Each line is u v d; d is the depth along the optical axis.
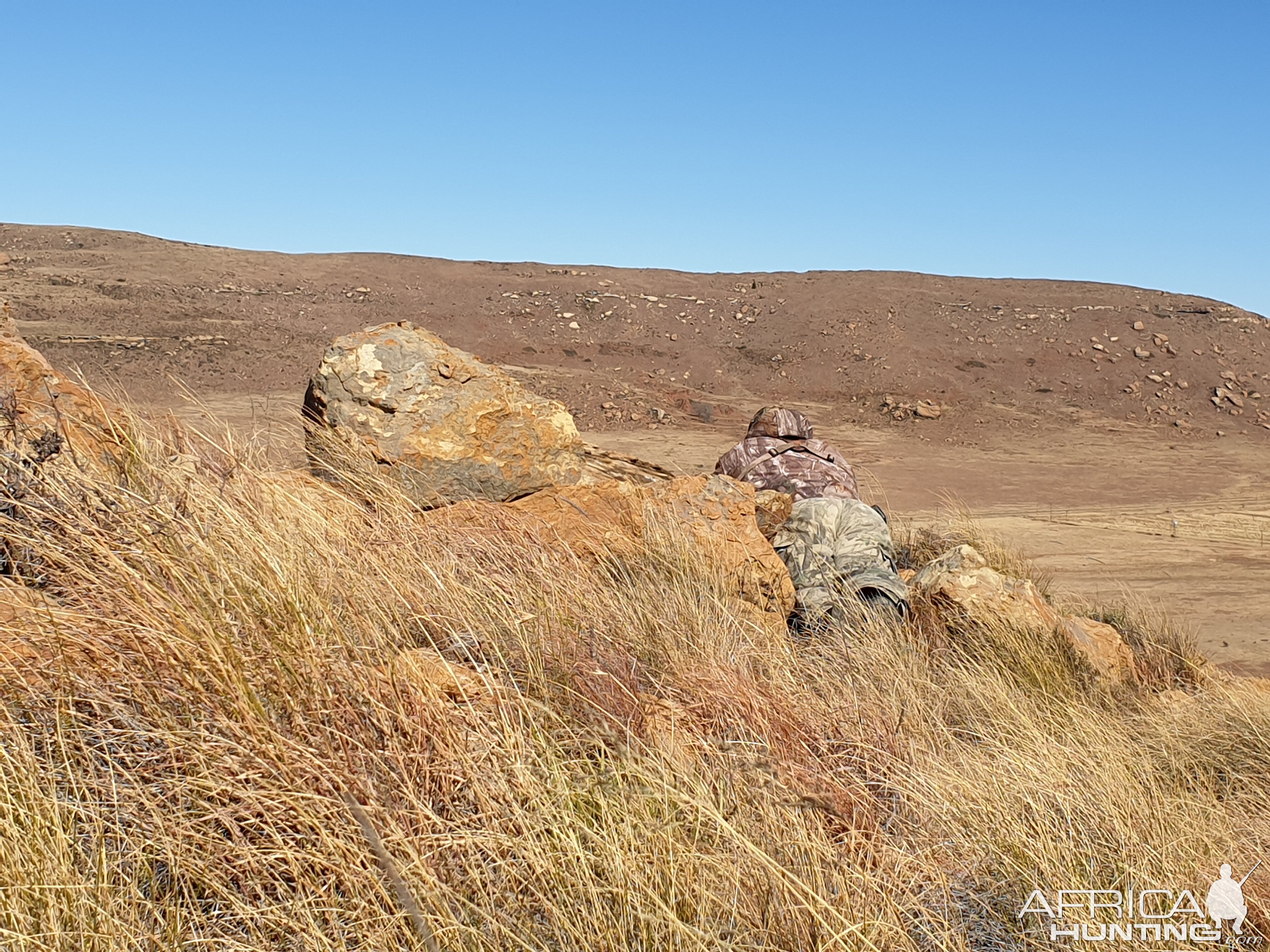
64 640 2.79
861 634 5.11
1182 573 16.28
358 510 4.47
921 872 2.87
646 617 4.27
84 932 2.05
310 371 35.16
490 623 3.72
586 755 2.97
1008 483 27.84
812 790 3.17
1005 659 5.53
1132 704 5.55
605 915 2.35
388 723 2.77
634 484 6.74
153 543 3.06
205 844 2.39
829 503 6.44
